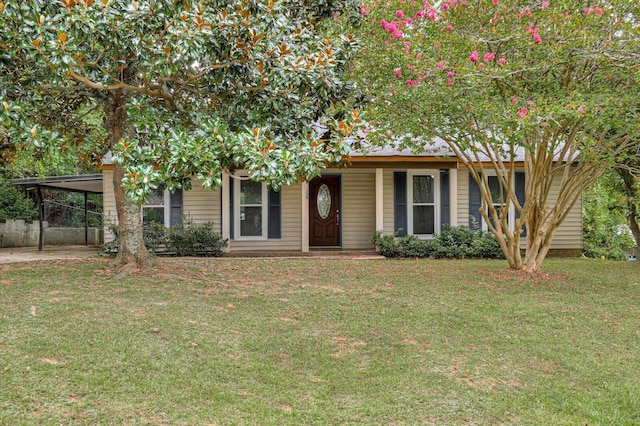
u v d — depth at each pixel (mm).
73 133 8180
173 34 4723
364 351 4328
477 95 6867
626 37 6156
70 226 21750
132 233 7562
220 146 4914
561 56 6367
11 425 2770
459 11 7043
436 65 6852
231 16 5109
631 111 6309
